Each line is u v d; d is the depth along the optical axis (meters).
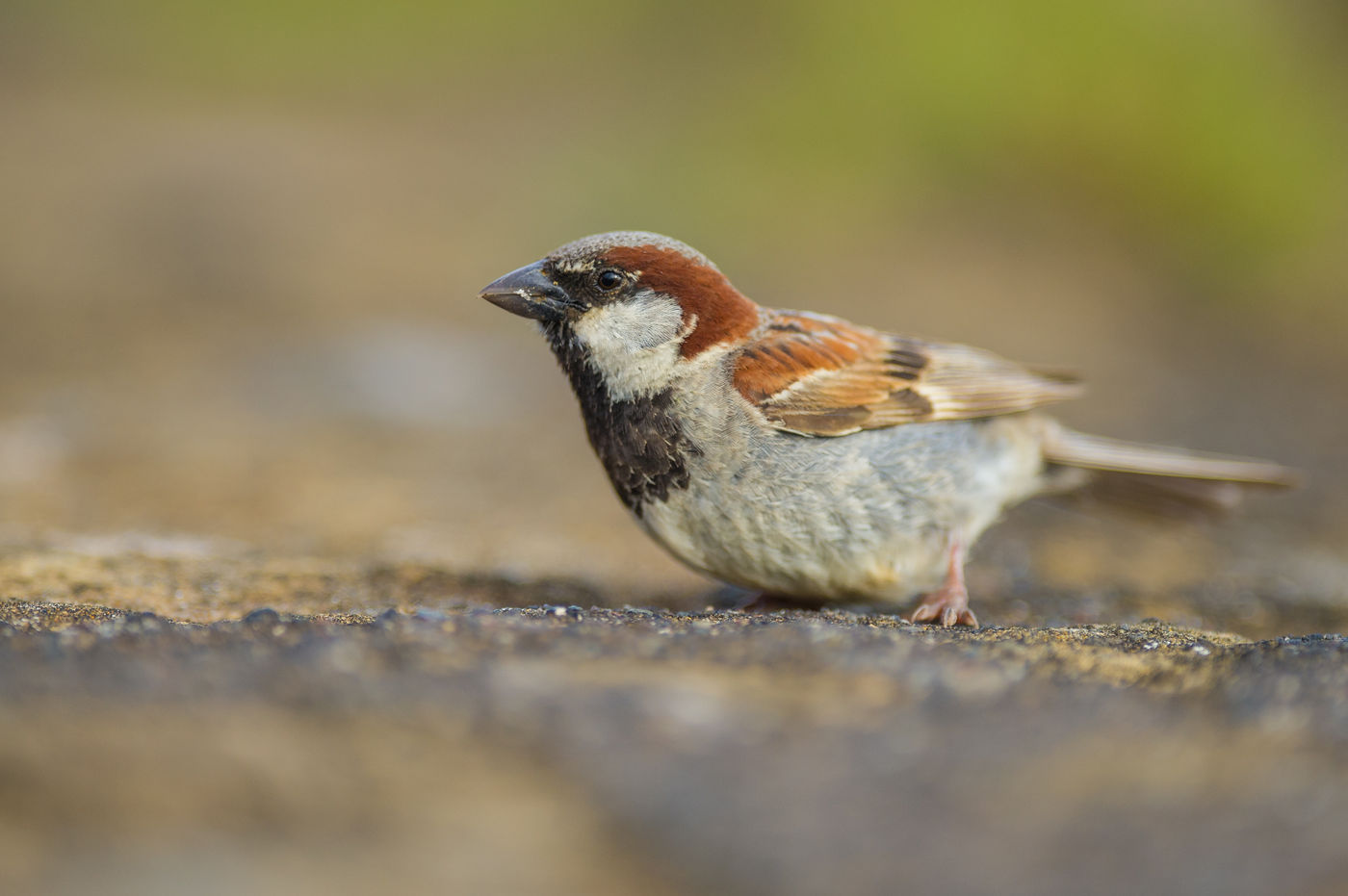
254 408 16.47
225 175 27.75
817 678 5.20
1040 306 23.72
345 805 4.16
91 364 17.86
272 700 4.77
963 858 3.91
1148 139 26.50
